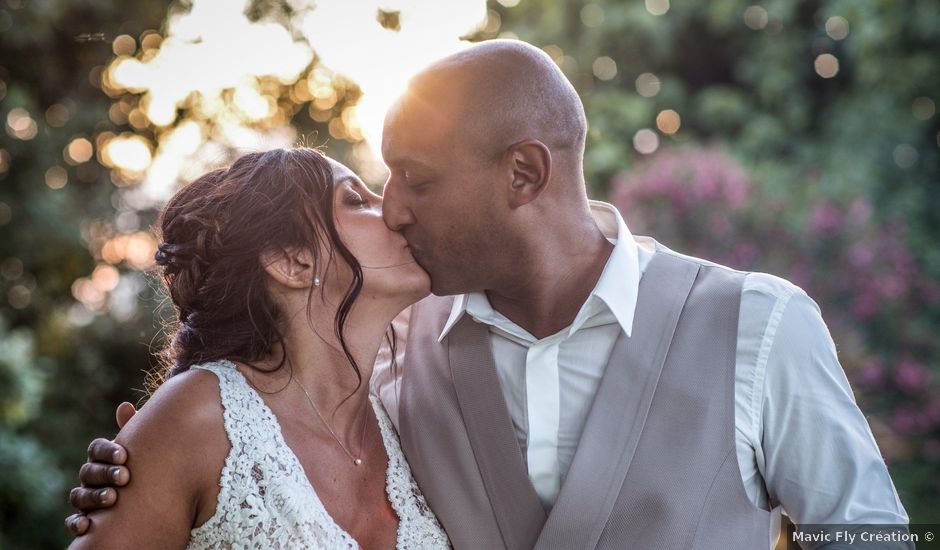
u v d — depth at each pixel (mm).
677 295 1744
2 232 5547
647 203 4941
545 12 6645
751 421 1650
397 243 1713
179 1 5605
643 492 1629
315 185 1674
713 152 5297
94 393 6168
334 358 1692
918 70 6098
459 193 1646
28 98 5527
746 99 6820
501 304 1792
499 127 1631
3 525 4758
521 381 1777
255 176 1676
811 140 6555
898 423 4883
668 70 6879
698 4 6688
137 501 1487
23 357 4664
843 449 1611
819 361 1648
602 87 6750
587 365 1735
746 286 1715
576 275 1740
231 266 1652
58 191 5781
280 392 1649
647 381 1682
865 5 6152
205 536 1535
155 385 1902
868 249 4934
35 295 6016
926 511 4688
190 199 1714
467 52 1697
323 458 1652
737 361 1665
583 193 1765
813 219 4992
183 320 1737
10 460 4664
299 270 1659
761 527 1636
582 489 1648
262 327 1660
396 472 1770
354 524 1648
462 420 1791
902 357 4941
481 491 1745
